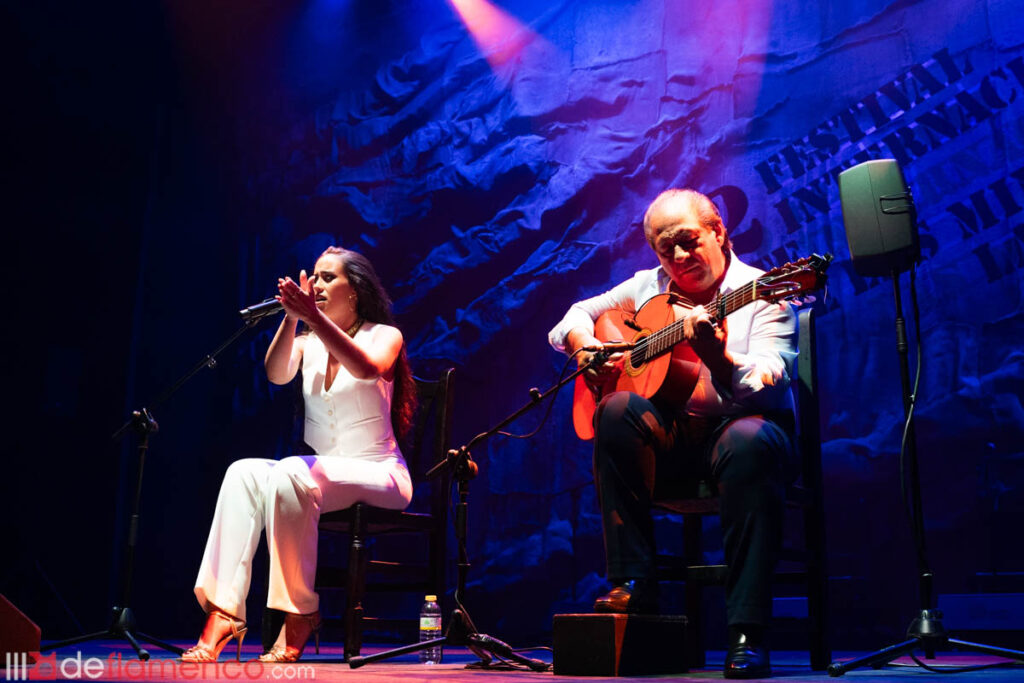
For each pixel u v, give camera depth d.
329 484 2.94
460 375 7.12
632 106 6.83
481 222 7.40
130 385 8.34
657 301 2.82
